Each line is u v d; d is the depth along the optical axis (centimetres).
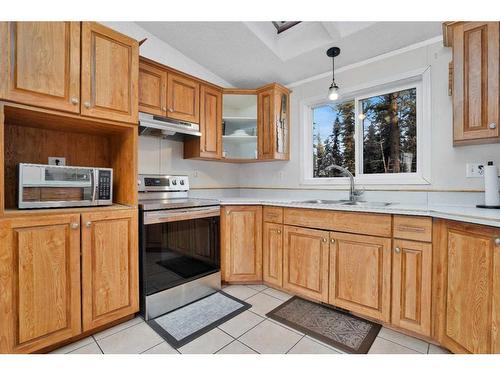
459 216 129
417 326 153
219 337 159
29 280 134
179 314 188
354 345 151
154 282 186
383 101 242
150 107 213
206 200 231
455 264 136
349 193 249
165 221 192
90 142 203
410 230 156
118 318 170
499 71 147
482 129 153
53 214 143
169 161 266
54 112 145
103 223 163
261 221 238
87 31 157
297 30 229
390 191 225
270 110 274
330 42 219
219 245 234
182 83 238
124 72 175
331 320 178
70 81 150
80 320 152
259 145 283
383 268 166
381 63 231
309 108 288
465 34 159
